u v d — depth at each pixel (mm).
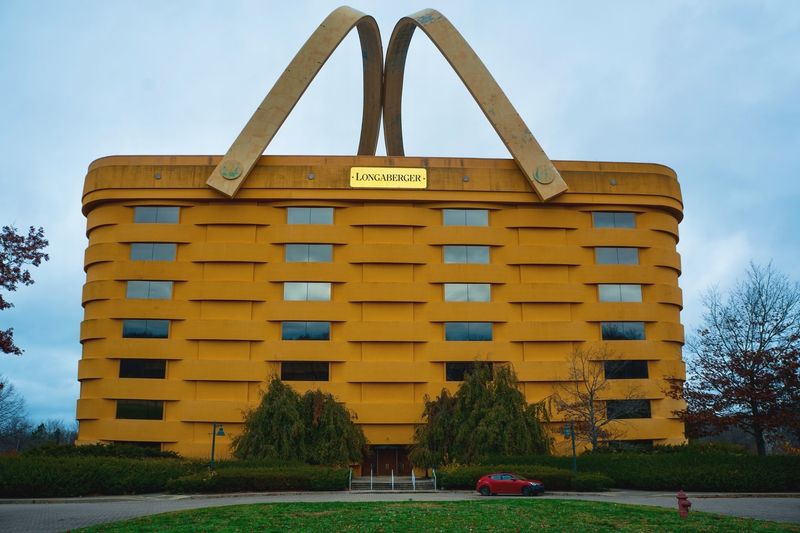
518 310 50781
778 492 36375
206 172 51156
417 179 51531
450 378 49531
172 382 48438
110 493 36000
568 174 52500
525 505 26109
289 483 37438
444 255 51281
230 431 47656
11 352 25781
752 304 44875
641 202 52719
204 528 20344
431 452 43250
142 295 50062
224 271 50312
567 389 49375
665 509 25000
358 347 49562
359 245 50719
